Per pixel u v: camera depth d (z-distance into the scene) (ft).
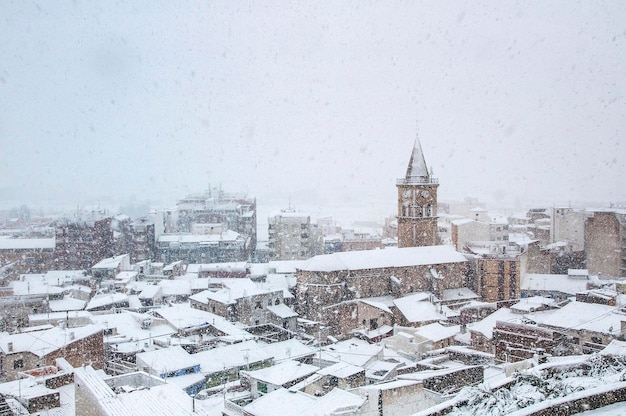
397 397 137.18
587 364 100.42
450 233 580.71
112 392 110.63
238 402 189.98
